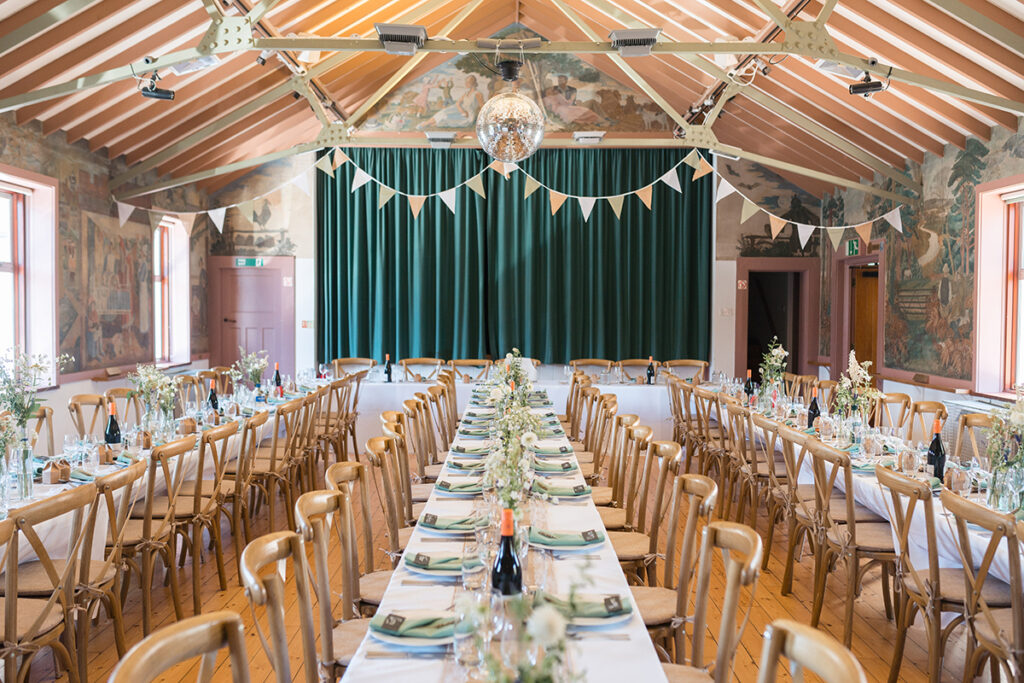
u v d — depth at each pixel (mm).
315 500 2973
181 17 6391
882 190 8492
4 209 7020
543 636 1405
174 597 4445
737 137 10219
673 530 3432
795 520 4949
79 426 6234
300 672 3805
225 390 9023
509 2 10102
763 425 5293
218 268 10680
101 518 4066
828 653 1669
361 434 9523
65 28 5656
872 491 4398
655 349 10578
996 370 7145
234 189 10617
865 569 4676
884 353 9047
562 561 2836
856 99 7566
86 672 3605
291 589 4918
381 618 2307
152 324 9258
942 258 7750
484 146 6215
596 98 10539
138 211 8867
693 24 7941
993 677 3525
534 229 10500
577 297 10547
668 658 3033
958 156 7434
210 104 8125
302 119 9977
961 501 3143
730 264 10703
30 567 3779
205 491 5266
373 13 8156
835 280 10289
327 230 10516
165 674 3818
